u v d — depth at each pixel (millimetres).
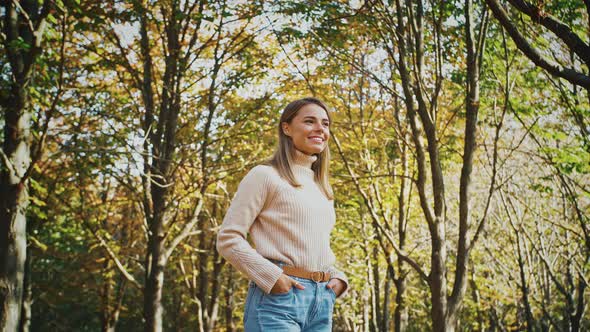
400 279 12570
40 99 9586
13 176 8188
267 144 12461
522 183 13805
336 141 8703
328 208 2520
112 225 17062
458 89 9883
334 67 9578
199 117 11789
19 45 7922
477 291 15492
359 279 15180
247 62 10492
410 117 7641
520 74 9547
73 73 11305
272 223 2387
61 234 17484
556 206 14250
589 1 3518
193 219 11000
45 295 18891
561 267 15227
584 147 8898
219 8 9641
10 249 8078
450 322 7129
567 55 9109
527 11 3580
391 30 7551
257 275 2262
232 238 2338
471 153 7383
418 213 14602
